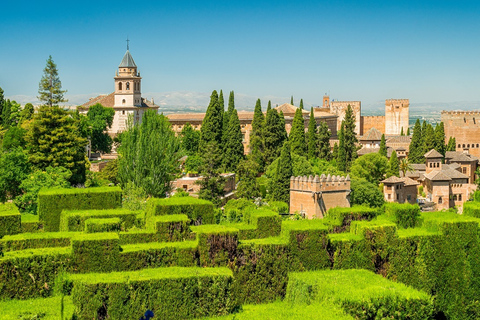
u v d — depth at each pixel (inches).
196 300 1774.1
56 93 5526.6
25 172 3668.8
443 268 2233.0
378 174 6368.1
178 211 2356.1
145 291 1727.4
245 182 5036.9
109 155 7381.9
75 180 4222.4
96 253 1859.0
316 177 4170.8
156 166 4089.6
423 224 2332.7
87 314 1674.5
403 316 1722.4
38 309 1627.7
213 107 6299.2
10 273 1792.6
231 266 1966.0
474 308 2257.6
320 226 2106.3
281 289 2025.1
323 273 1969.7
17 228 2178.9
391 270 2154.3
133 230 2188.7
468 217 2391.7
